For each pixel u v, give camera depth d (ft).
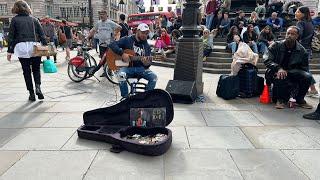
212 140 13.21
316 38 37.68
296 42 18.99
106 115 13.66
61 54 54.13
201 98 20.36
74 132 14.06
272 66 18.99
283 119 16.39
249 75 20.97
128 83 18.90
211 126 15.07
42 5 188.85
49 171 10.37
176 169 10.54
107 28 28.48
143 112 13.10
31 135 13.70
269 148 12.44
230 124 15.42
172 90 19.69
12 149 12.17
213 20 53.01
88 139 13.06
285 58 19.20
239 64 21.09
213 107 18.70
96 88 23.95
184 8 20.11
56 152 11.86
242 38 37.19
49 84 25.57
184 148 12.31
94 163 10.95
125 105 13.38
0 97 21.02
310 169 10.68
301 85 18.61
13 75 30.76
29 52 18.74
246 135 13.89
